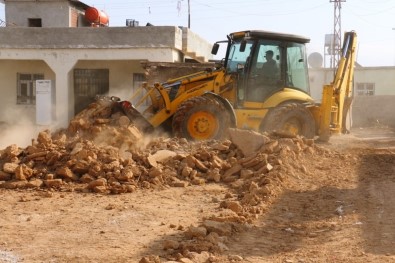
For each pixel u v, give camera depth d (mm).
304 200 10398
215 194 11477
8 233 8492
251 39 17703
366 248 7215
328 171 12953
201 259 6957
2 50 28578
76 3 34438
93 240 8102
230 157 13516
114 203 10648
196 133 16953
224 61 18391
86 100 29781
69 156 12945
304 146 14297
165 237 8203
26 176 12516
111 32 27969
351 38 19297
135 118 16719
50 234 8445
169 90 17938
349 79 19422
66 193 11648
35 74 30328
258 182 11742
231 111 17062
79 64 29734
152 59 27672
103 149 13188
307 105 17688
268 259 7023
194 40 31781
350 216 9031
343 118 19922
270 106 17562
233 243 7812
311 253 7195
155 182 12281
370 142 20656
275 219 9148
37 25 33750
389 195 10422
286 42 18016
